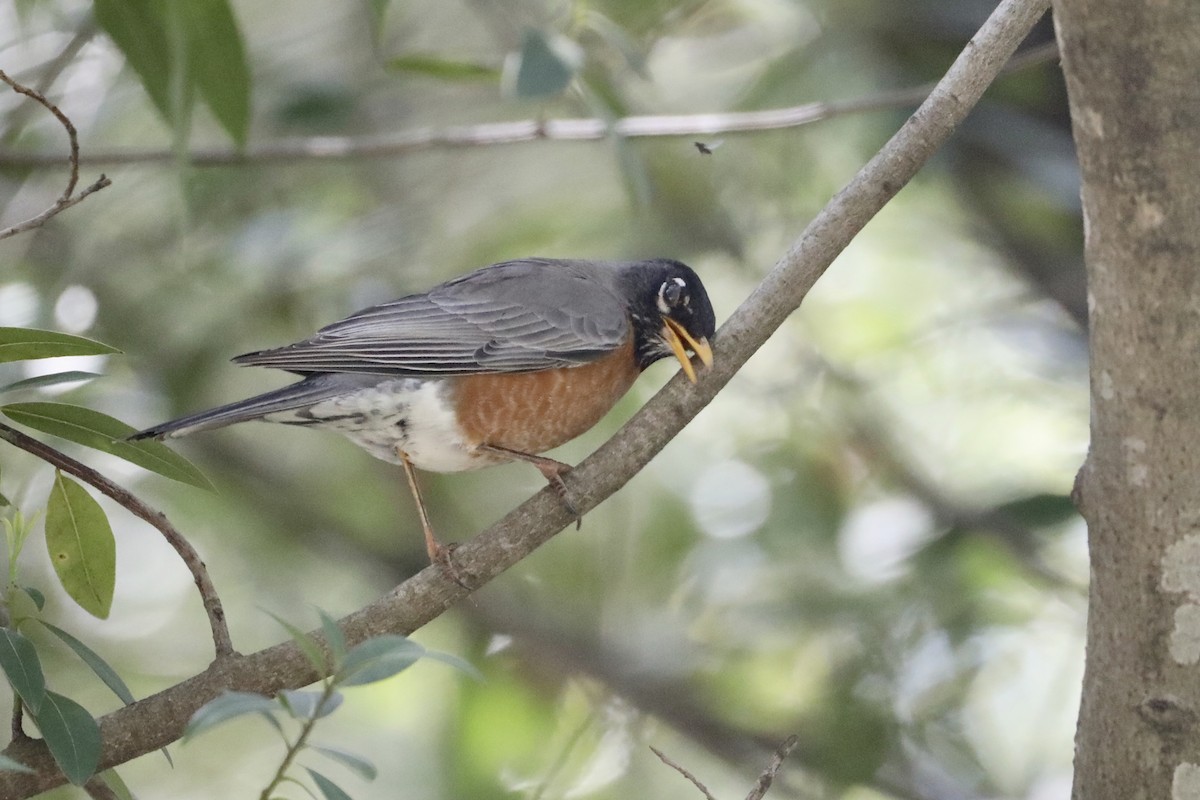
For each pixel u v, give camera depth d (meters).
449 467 8.73
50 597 12.05
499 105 13.81
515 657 11.94
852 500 12.30
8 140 11.74
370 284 12.41
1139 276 4.79
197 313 12.34
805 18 12.92
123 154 9.66
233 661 6.31
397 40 13.59
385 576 12.88
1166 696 5.16
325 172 13.43
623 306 9.18
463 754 11.35
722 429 13.16
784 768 11.20
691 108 13.42
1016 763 11.32
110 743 6.14
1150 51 4.45
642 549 12.90
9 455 11.75
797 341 13.41
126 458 6.45
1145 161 4.62
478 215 13.80
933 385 13.02
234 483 12.65
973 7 11.82
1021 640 11.60
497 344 8.54
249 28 14.10
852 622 11.48
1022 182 12.05
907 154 6.96
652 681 11.90
